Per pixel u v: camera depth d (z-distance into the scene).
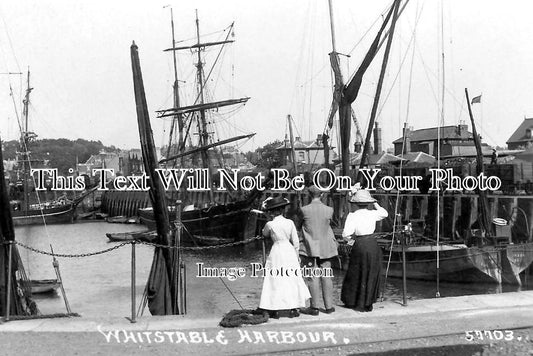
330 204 34.41
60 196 85.44
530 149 43.09
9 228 10.30
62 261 34.41
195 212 45.34
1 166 10.12
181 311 12.36
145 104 11.98
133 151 111.88
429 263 24.12
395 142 69.56
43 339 7.38
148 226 66.75
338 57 30.44
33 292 22.33
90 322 8.26
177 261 12.28
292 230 8.08
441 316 8.22
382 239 27.34
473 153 57.50
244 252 38.09
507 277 23.09
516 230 28.06
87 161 148.25
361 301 8.38
